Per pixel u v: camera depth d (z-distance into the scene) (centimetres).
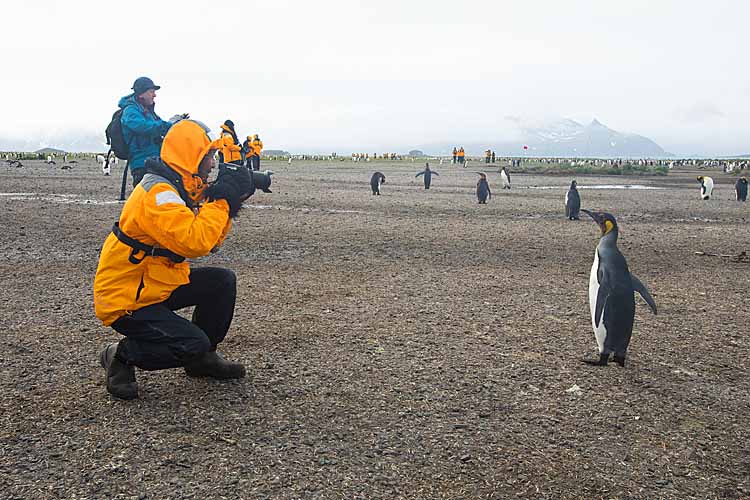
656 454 363
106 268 375
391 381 462
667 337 598
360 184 3127
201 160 385
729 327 636
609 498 316
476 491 319
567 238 1297
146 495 305
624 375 489
